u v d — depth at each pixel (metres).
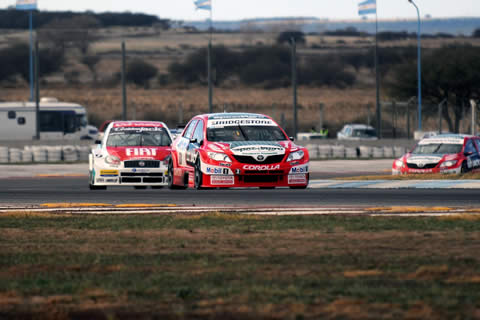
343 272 30.50
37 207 55.53
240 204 57.41
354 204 57.25
